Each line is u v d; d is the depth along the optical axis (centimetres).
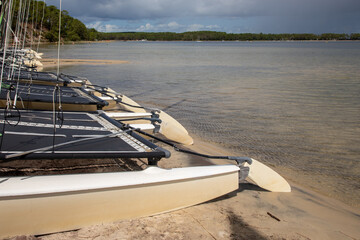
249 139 606
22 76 766
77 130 351
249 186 410
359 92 1138
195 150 534
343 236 297
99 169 385
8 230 230
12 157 247
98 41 12669
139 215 283
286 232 296
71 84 898
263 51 5338
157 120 427
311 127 693
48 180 247
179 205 303
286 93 1124
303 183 421
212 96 1062
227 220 308
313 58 3284
